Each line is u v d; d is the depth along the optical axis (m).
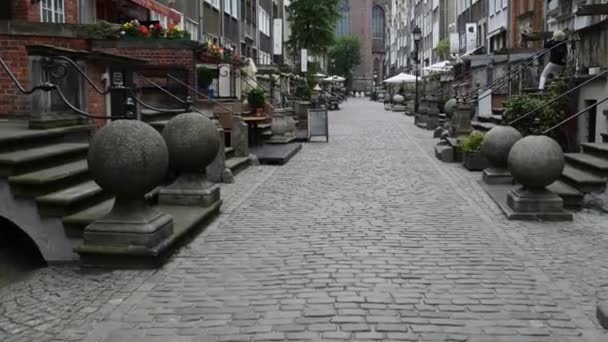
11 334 5.72
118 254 7.49
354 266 7.57
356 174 15.41
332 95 62.41
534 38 22.61
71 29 12.80
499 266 7.61
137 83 14.48
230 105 20.56
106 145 7.55
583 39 16.86
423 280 7.05
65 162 9.38
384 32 150.75
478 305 6.29
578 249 8.42
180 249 8.42
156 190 10.48
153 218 7.86
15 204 8.01
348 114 50.72
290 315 6.03
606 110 14.47
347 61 118.81
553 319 5.94
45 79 9.90
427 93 45.72
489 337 5.53
